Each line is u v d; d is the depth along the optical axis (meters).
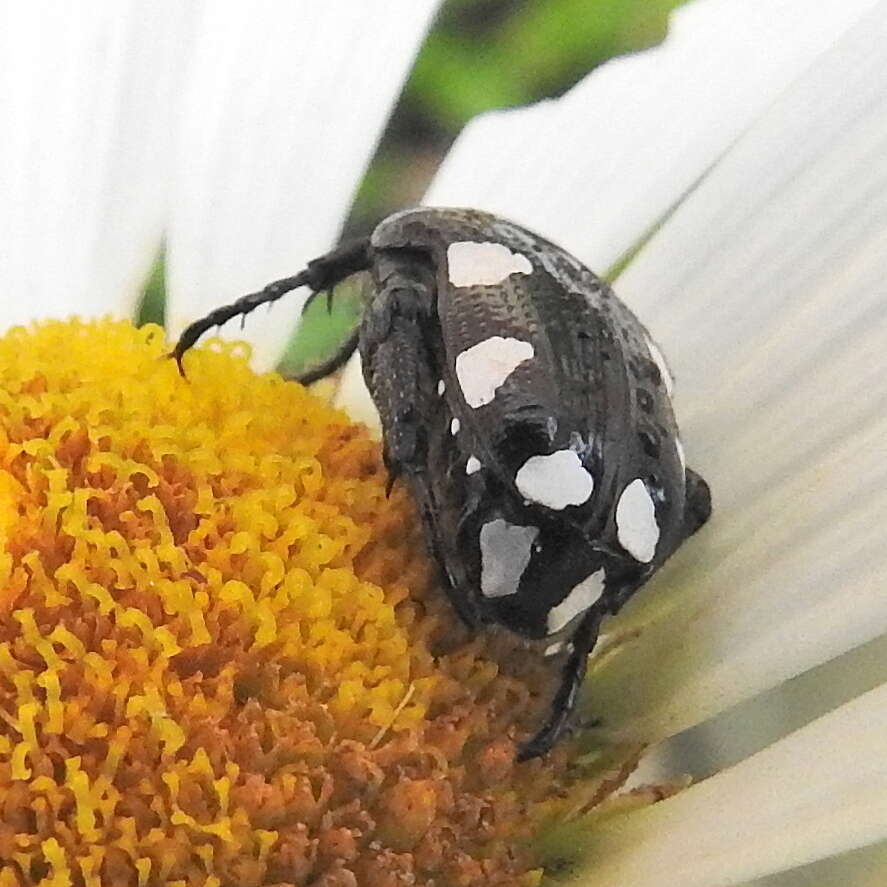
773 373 0.05
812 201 0.05
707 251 0.05
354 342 0.05
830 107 0.05
